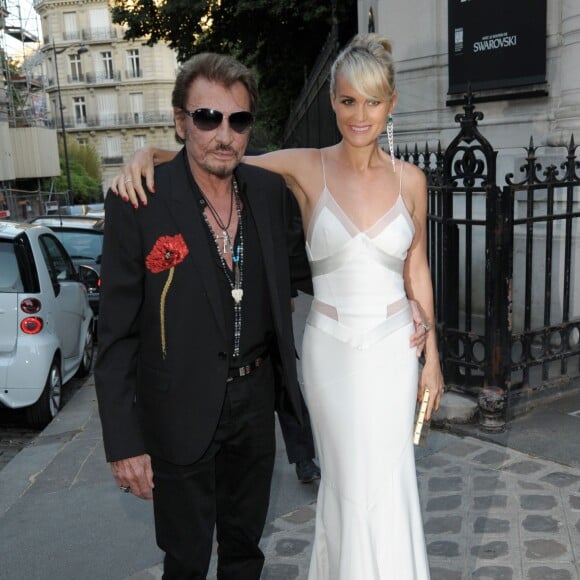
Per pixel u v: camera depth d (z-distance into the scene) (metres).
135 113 68.75
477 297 6.66
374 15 8.34
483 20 6.50
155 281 2.01
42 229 6.59
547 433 4.14
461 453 3.96
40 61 45.72
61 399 6.20
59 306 6.13
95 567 3.17
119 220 1.99
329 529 2.38
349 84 2.19
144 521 3.60
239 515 2.32
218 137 1.99
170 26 18.58
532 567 2.88
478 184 6.54
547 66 6.10
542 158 5.72
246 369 2.17
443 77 7.18
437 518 3.30
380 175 2.35
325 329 2.33
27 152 33.28
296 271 2.46
